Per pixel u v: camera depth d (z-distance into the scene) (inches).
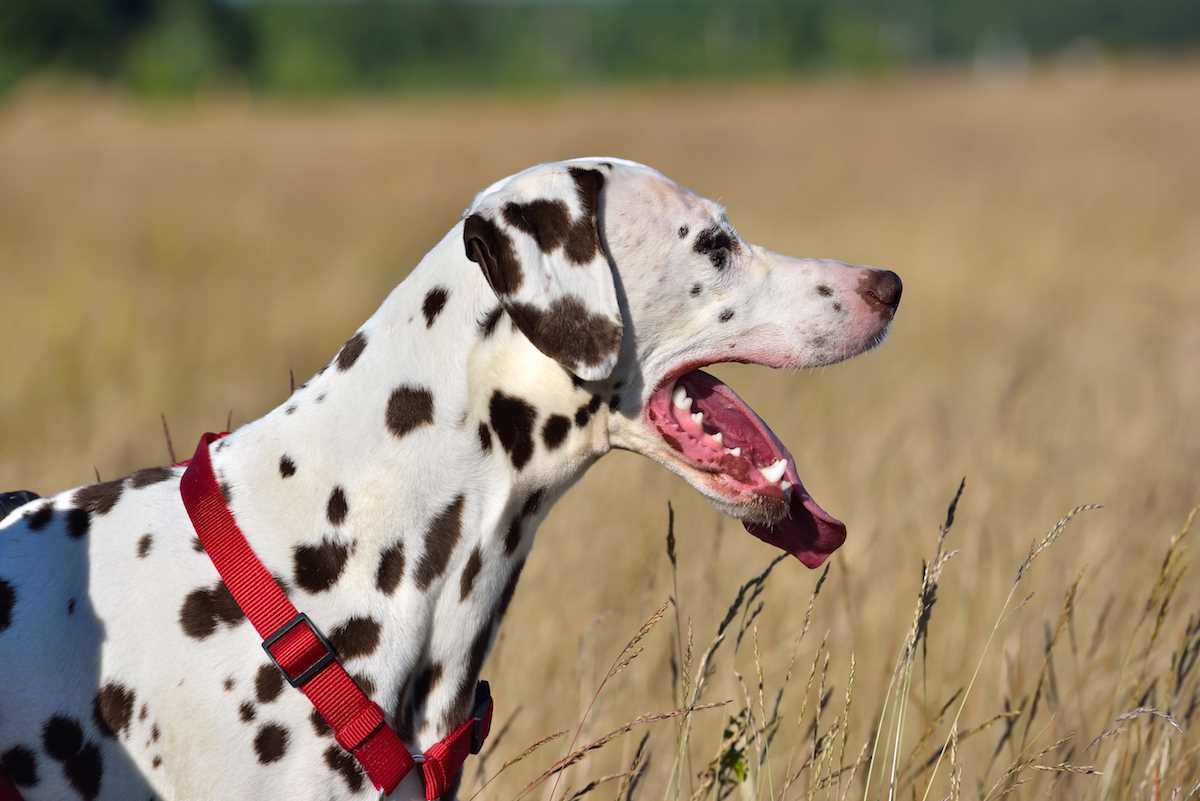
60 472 305.7
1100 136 1487.5
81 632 139.8
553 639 229.0
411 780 144.3
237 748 137.6
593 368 145.8
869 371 451.5
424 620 145.9
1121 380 422.9
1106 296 586.6
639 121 1814.7
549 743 208.8
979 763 214.8
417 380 148.9
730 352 162.2
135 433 351.6
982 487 287.7
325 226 832.9
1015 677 218.8
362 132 1640.0
